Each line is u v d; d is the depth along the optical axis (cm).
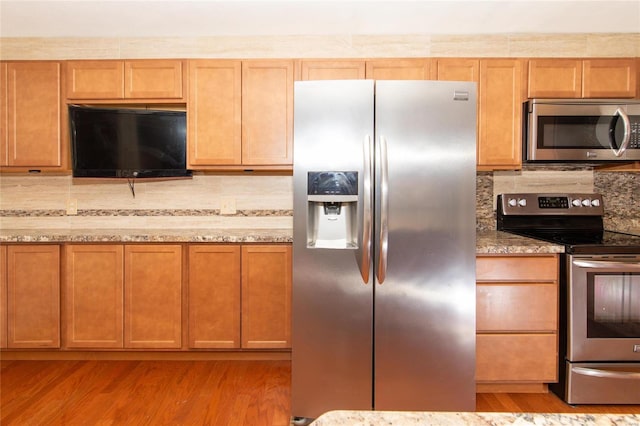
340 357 189
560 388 211
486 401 209
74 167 261
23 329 247
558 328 211
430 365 189
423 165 184
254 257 246
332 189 184
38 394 215
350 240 199
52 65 258
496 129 251
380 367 188
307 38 279
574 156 241
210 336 248
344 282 186
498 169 257
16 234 252
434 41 277
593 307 202
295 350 190
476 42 276
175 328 248
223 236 245
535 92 252
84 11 240
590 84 252
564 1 229
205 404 206
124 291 247
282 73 255
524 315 211
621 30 268
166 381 231
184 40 279
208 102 257
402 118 183
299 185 186
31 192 288
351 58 256
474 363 189
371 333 187
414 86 183
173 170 266
